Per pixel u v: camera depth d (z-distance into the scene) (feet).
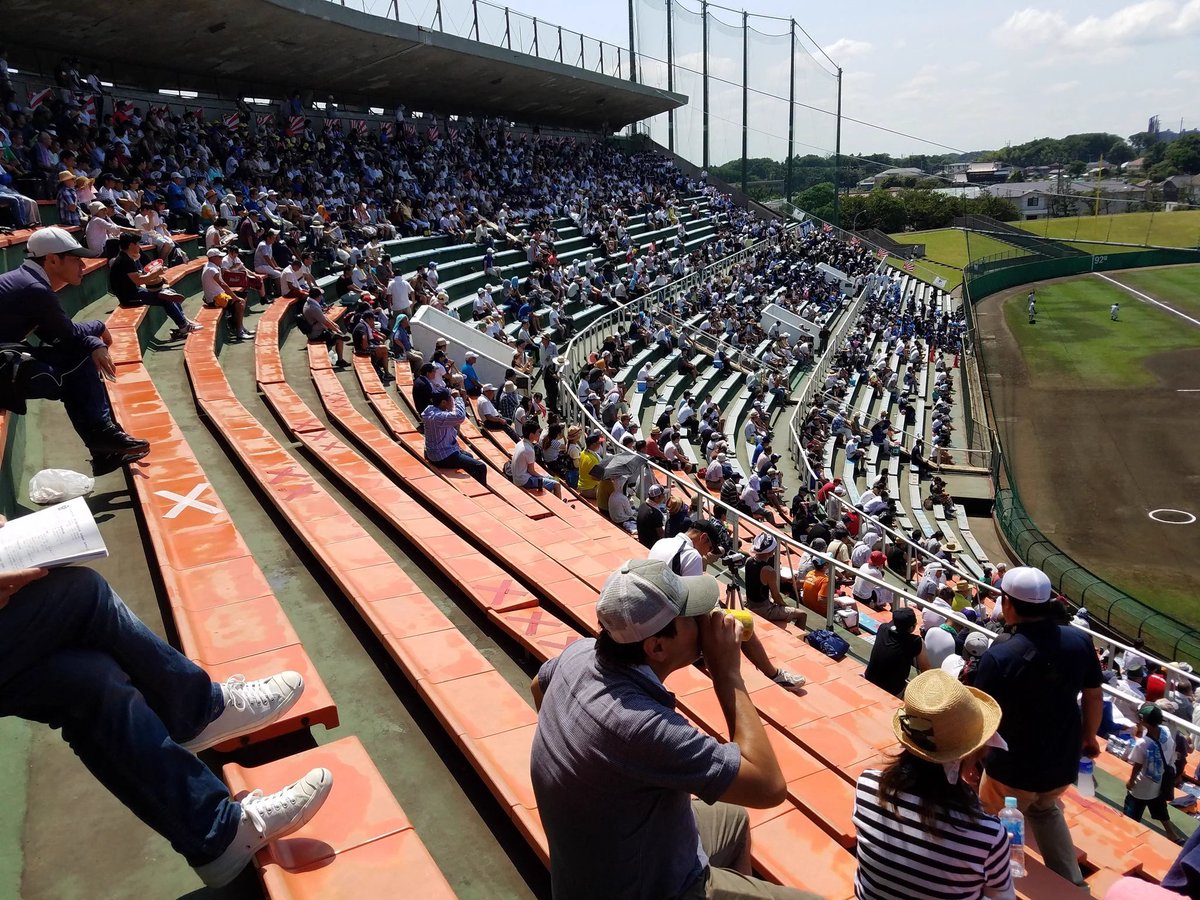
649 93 164.55
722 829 10.42
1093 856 16.49
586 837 8.18
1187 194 408.67
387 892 10.40
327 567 20.51
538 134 160.25
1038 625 13.33
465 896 12.05
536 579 23.13
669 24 188.14
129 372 32.17
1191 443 105.19
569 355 73.77
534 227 110.93
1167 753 24.89
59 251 18.76
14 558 8.87
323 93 114.32
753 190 211.82
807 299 148.05
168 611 17.97
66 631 9.27
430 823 13.41
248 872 11.55
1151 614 57.11
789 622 31.58
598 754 7.95
